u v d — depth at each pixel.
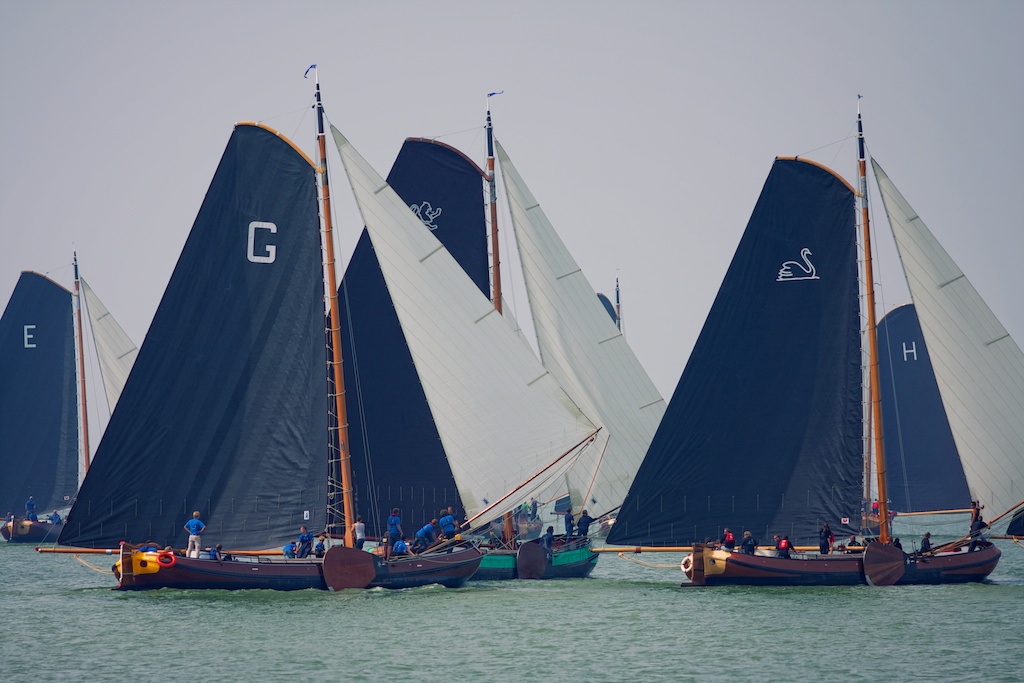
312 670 157.62
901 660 162.75
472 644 172.25
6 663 160.88
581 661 162.75
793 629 182.50
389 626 183.88
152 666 159.50
